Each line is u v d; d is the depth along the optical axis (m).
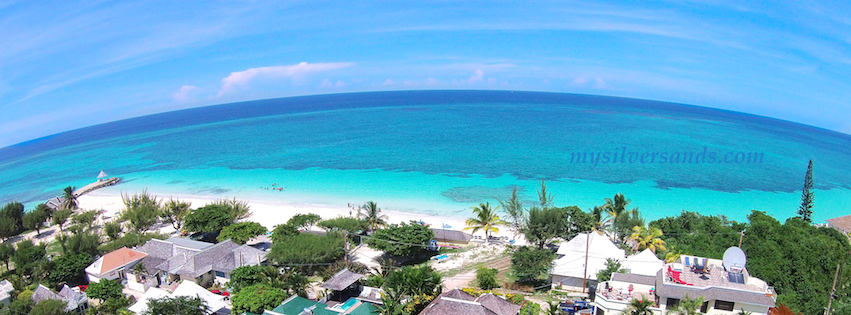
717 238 59.78
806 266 49.00
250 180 150.00
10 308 45.47
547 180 140.75
